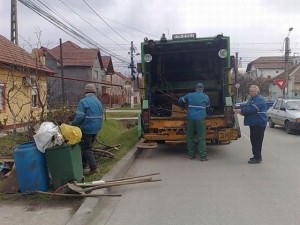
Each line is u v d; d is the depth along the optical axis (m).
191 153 12.33
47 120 10.76
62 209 6.81
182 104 12.42
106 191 7.94
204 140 12.05
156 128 12.76
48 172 7.75
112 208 7.19
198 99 11.95
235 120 12.54
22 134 11.97
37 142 7.61
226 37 12.86
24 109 19.75
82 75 59.84
